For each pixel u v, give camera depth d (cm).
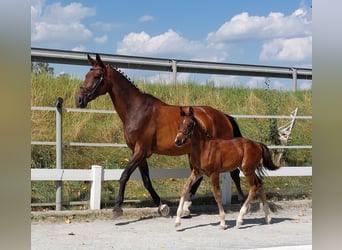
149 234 626
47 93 998
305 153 1116
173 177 805
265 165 692
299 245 547
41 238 586
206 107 764
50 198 817
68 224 684
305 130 1166
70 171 744
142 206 833
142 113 704
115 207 685
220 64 1193
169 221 720
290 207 868
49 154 906
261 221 735
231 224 707
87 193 841
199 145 641
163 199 861
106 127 1003
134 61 1106
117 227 672
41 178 727
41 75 1034
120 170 780
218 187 658
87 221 709
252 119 1123
